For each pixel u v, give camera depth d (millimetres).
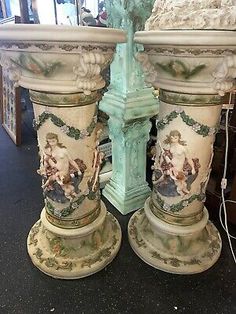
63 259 1010
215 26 697
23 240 1165
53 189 934
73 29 639
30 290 956
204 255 1045
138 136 1241
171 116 881
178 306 908
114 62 1138
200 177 952
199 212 1034
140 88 1156
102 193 1460
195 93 796
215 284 982
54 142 859
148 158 1618
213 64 734
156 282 989
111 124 1246
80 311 893
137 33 805
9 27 665
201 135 877
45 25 634
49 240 1054
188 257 1031
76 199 955
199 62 729
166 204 1012
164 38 702
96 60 707
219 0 743
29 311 888
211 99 834
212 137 911
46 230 1076
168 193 982
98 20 1438
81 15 1462
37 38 648
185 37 672
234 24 702
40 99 824
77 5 1572
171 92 850
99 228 1081
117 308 903
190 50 706
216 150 1260
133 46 1070
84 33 650
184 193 957
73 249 1025
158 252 1053
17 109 2000
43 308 898
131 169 1295
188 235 1025
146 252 1061
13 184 1568
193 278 1004
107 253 1057
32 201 1421
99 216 1064
